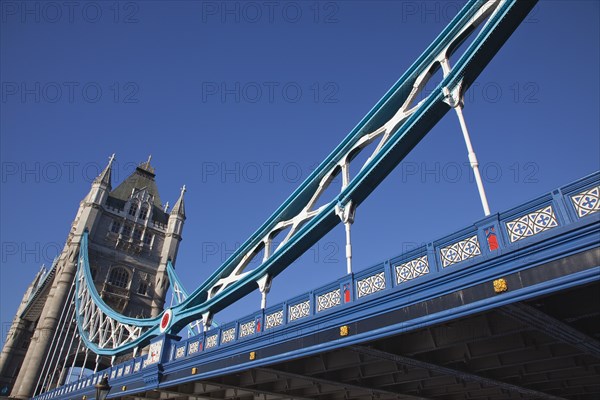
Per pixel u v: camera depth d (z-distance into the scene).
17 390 51.94
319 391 19.30
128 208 71.75
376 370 15.91
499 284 8.87
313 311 14.02
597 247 7.70
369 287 12.28
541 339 12.03
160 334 26.08
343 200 16.14
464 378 15.39
